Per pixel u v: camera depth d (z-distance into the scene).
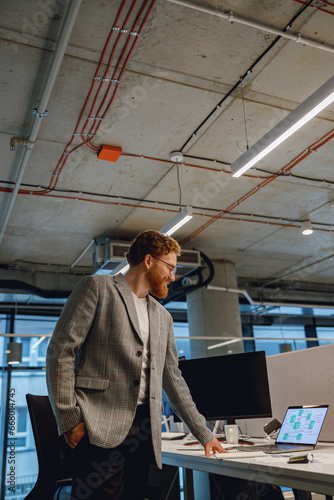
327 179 4.96
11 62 3.04
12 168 4.34
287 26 2.92
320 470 1.21
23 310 7.63
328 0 2.74
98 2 2.64
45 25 2.78
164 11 2.73
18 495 3.86
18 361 4.50
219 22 2.84
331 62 3.23
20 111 3.53
